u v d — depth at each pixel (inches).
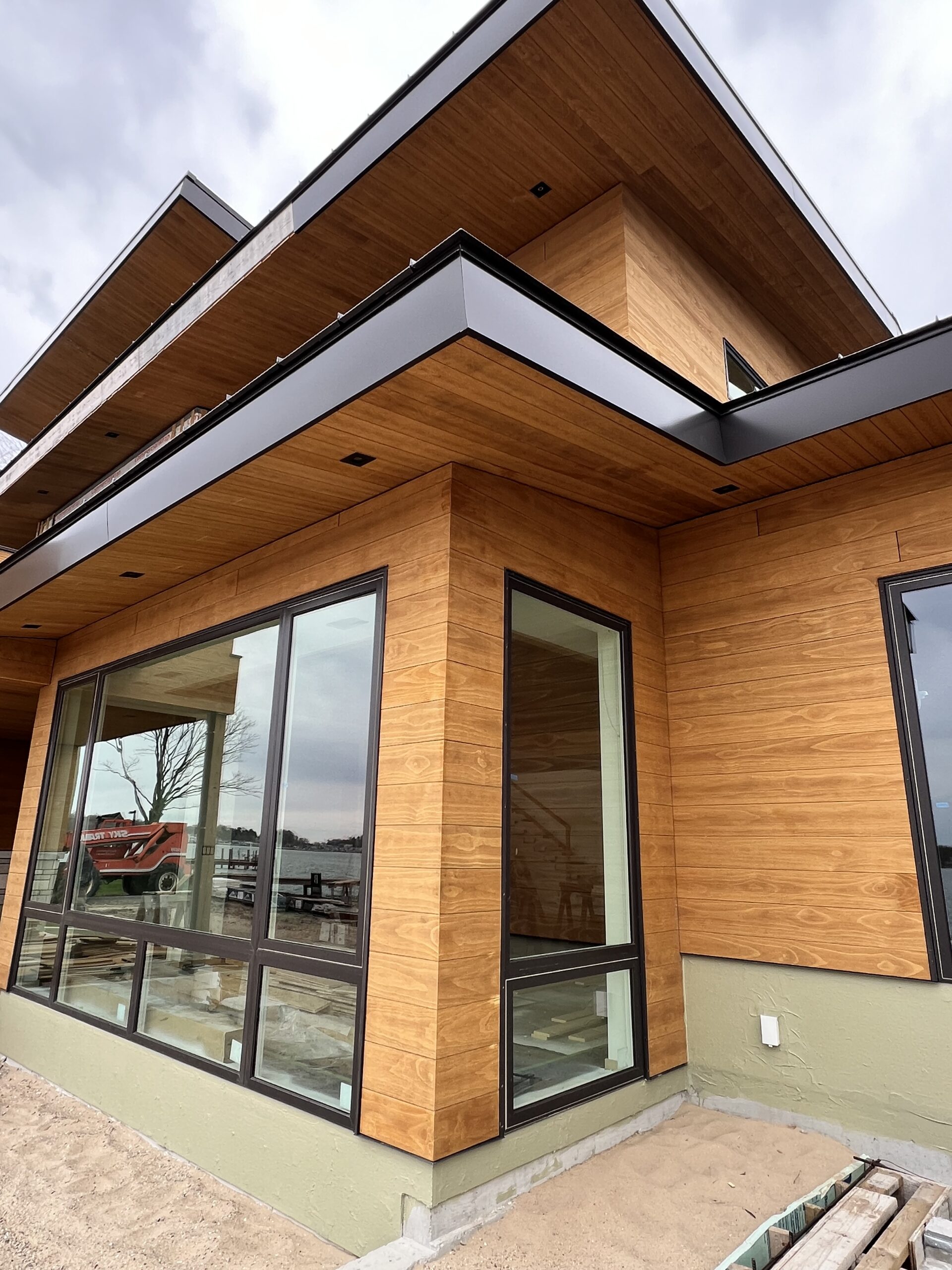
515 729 110.3
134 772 166.4
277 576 136.9
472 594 107.6
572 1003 111.0
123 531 134.3
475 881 99.0
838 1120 112.5
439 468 110.6
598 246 153.9
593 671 129.7
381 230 159.8
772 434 113.1
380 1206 91.6
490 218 161.0
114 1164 122.0
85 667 198.8
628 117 137.5
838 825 119.6
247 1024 117.1
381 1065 95.3
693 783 138.2
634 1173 103.3
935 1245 76.5
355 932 104.3
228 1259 93.7
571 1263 83.7
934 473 117.9
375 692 110.5
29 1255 95.2
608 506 135.3
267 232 166.9
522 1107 99.3
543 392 90.5
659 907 131.5
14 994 190.4
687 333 165.0
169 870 147.1
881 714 118.0
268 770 127.4
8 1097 155.9
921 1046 106.8
